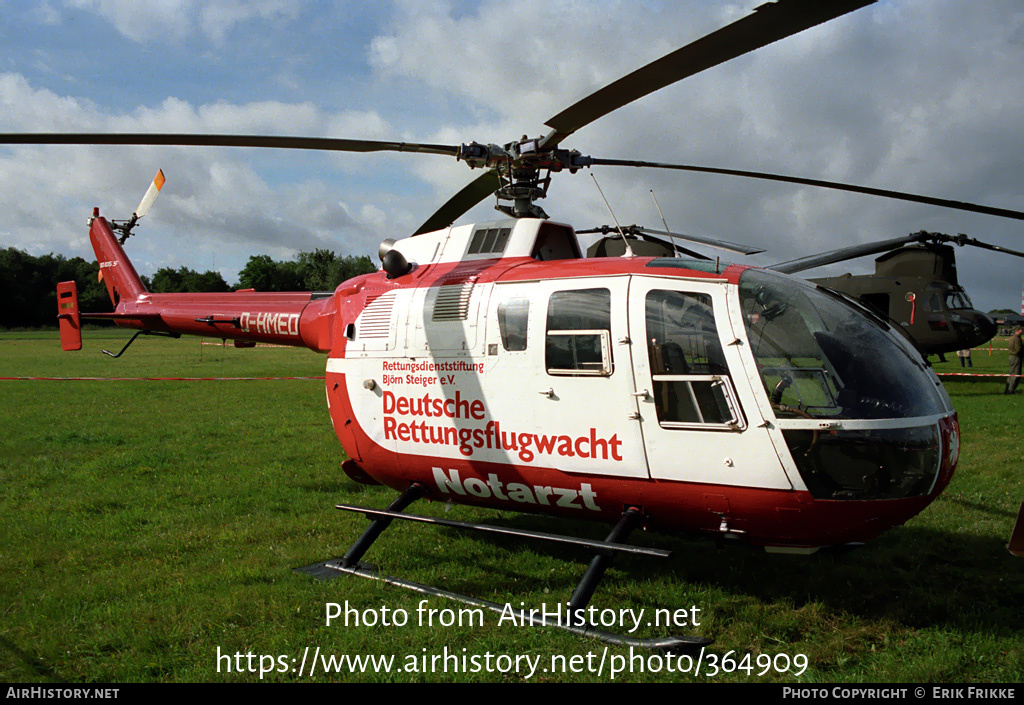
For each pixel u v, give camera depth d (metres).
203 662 3.94
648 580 5.09
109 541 5.97
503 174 5.76
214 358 31.14
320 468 8.68
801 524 4.07
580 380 4.53
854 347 4.20
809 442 3.92
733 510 4.16
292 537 6.10
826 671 3.82
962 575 5.16
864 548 5.73
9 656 4.05
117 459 9.09
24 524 6.38
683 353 4.25
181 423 12.16
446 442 5.21
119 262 10.10
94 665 3.95
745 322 4.16
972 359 30.00
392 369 5.55
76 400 15.23
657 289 4.44
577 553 5.70
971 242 16.97
